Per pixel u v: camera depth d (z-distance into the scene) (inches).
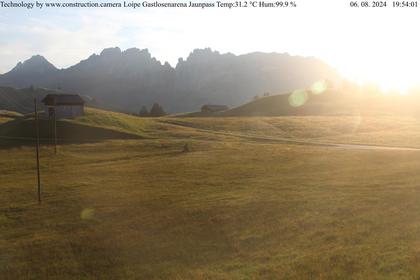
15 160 3097.9
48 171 2628.0
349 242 990.4
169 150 3417.8
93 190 1977.1
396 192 1441.9
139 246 1144.2
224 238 1143.0
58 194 1925.4
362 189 1565.0
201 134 4471.0
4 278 994.7
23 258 1116.5
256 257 974.4
